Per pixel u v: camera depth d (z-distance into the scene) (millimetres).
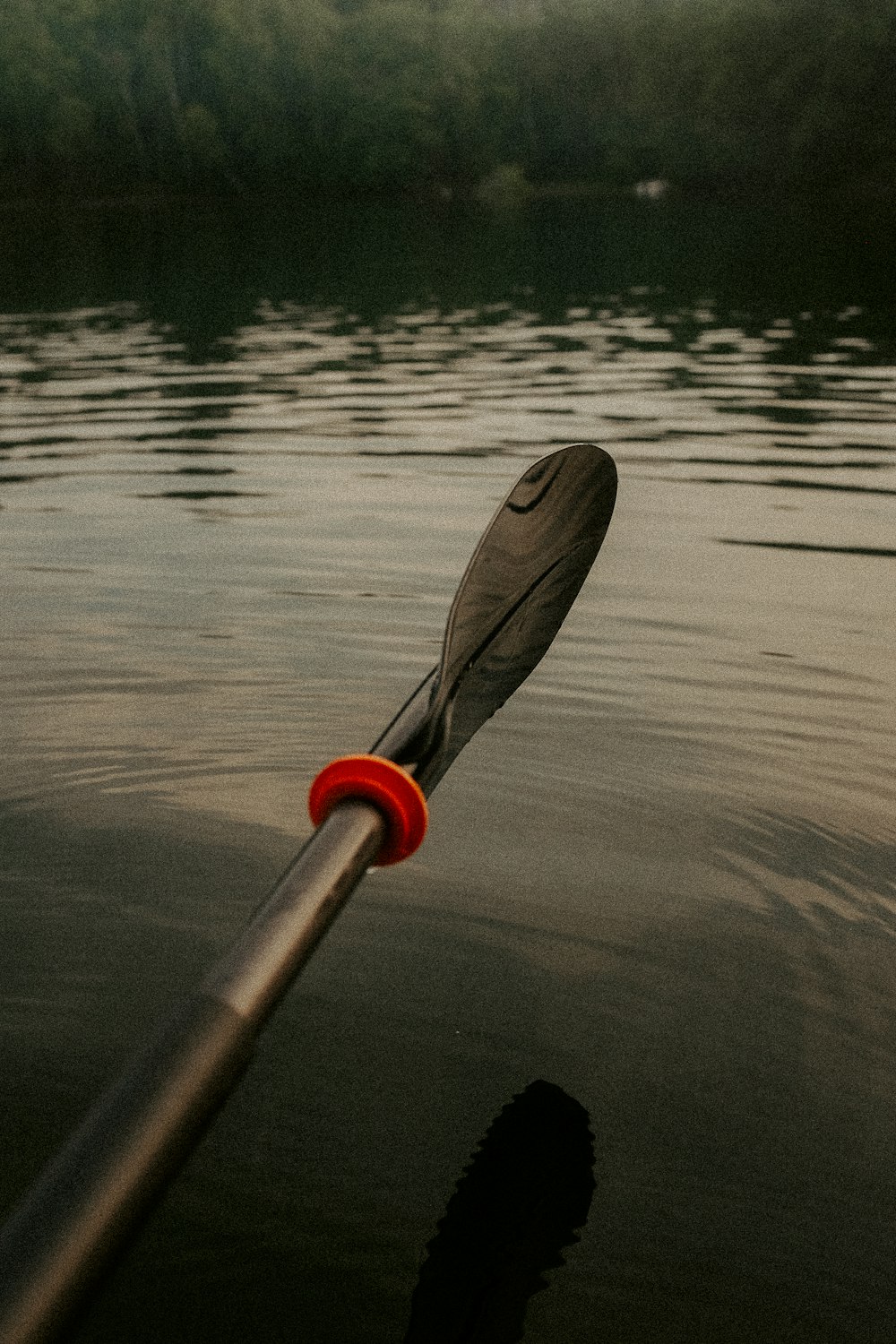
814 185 43719
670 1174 1604
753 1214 1536
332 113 60281
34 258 24797
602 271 19188
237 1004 822
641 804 2656
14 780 2801
